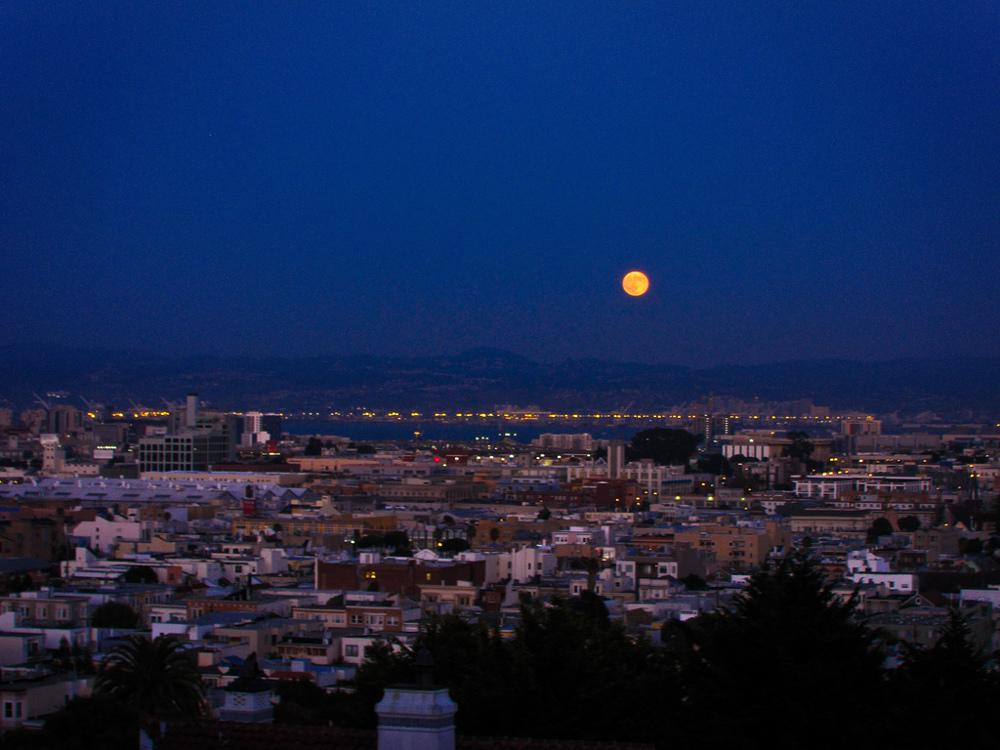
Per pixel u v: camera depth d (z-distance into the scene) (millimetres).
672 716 188250
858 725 177750
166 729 142250
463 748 139500
